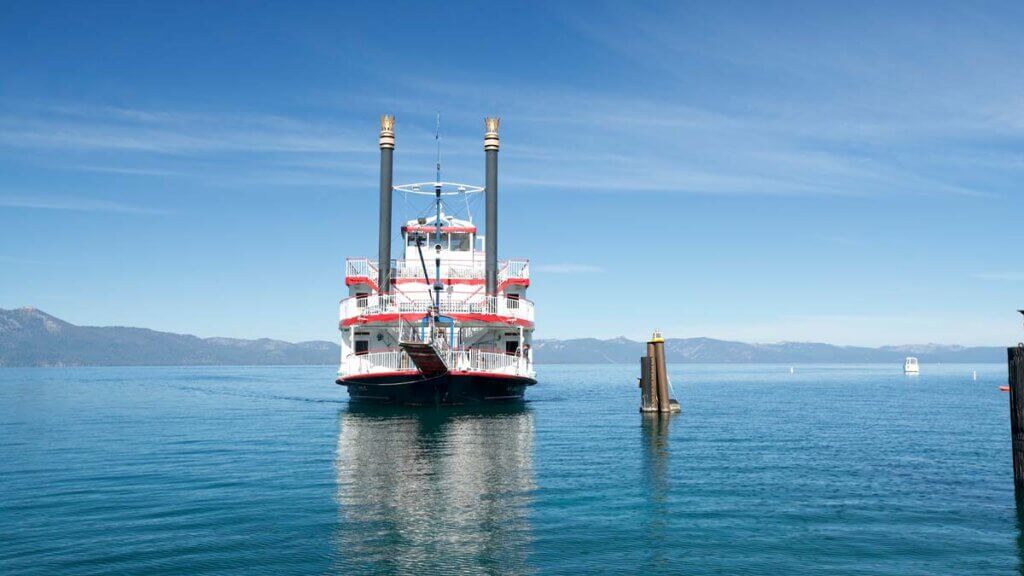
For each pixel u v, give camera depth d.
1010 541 14.78
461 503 17.88
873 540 14.84
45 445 29.34
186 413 46.81
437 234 45.50
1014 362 18.86
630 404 53.88
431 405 44.44
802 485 20.44
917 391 82.88
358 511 16.98
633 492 19.33
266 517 16.39
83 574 12.59
